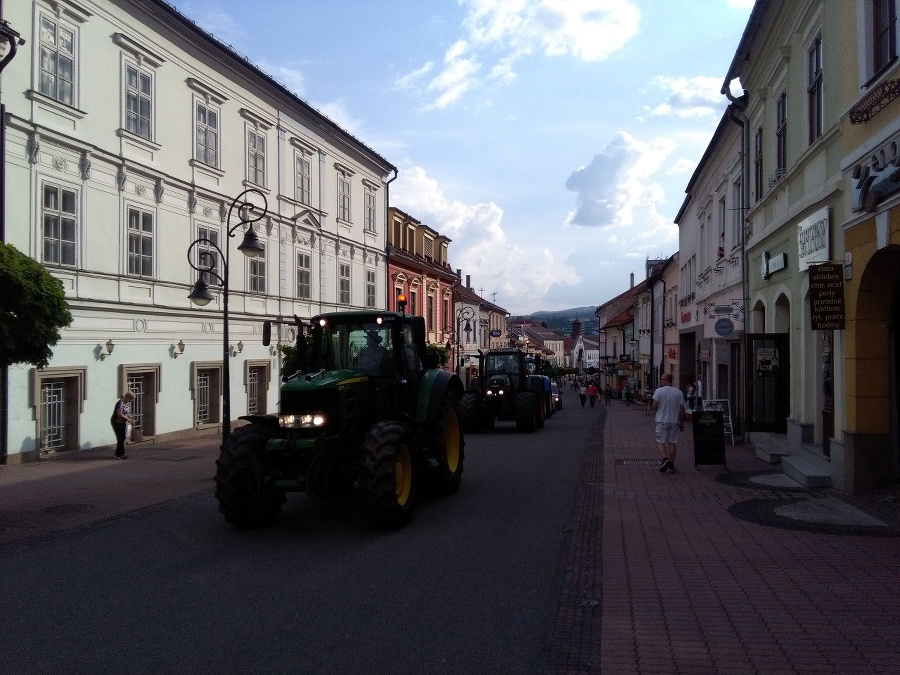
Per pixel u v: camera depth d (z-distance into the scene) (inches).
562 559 284.2
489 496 432.5
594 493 438.6
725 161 824.9
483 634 202.5
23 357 341.4
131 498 437.4
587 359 4377.5
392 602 231.9
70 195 658.8
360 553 296.2
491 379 939.3
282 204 1022.4
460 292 1991.9
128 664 183.6
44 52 627.2
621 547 295.6
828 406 452.8
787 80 522.9
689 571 258.5
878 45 358.9
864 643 187.2
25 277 331.6
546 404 1216.2
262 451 343.9
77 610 227.3
